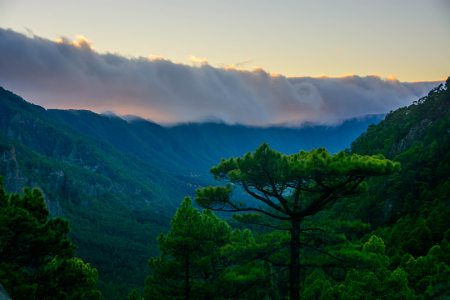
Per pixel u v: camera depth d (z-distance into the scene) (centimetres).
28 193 1459
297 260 1631
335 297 3244
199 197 1762
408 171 7756
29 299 1191
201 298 1733
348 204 8831
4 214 1284
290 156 1700
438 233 4638
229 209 1791
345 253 1501
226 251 1623
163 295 1838
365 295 2530
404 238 4962
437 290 2184
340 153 1445
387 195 7888
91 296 1869
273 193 1644
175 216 1877
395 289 2506
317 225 1725
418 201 6725
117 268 13025
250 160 1462
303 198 1809
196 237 1794
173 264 1798
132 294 2294
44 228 1384
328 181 1602
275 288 3569
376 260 1482
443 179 7231
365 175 1412
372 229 7425
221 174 1711
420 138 10462
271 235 1725
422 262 3225
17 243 1354
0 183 1427
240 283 1580
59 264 1451
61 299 1397
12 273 1215
